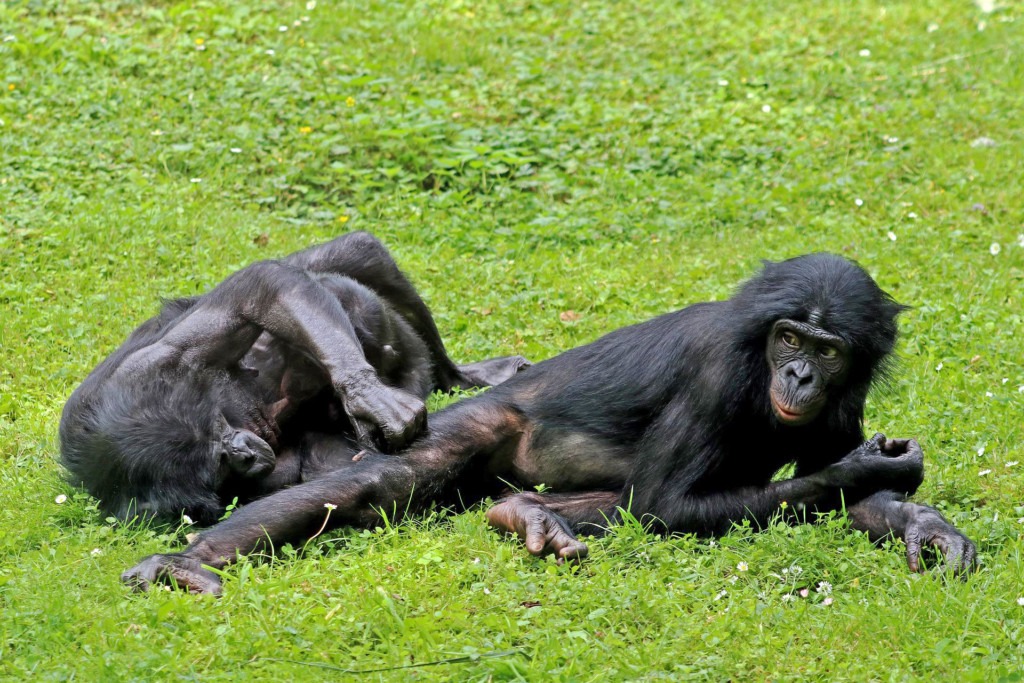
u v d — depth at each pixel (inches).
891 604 381.7
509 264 727.7
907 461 426.6
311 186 826.8
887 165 863.7
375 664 347.3
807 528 418.0
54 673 339.9
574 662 346.0
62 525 450.9
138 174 803.4
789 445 450.9
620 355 475.8
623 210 810.2
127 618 366.3
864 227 783.7
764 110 951.0
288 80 924.0
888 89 1008.2
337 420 509.4
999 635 367.6
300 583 387.9
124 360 474.6
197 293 671.1
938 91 1007.6
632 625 372.8
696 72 1024.2
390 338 533.3
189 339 474.0
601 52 1054.4
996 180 840.9
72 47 944.3
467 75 978.7
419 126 861.8
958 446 511.5
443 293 687.1
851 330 415.8
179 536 445.1
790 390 419.2
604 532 443.2
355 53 985.5
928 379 580.4
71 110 868.0
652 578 393.1
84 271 693.3
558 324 660.1
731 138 912.9
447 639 362.0
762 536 416.5
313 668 343.6
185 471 449.7
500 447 482.3
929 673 350.0
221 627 357.1
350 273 565.6
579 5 1151.0
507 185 828.0
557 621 367.9
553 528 418.6
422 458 457.4
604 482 472.1
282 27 997.2
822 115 958.4
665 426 444.1
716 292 690.8
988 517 444.1
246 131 858.1
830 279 423.8
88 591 385.4
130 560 415.5
